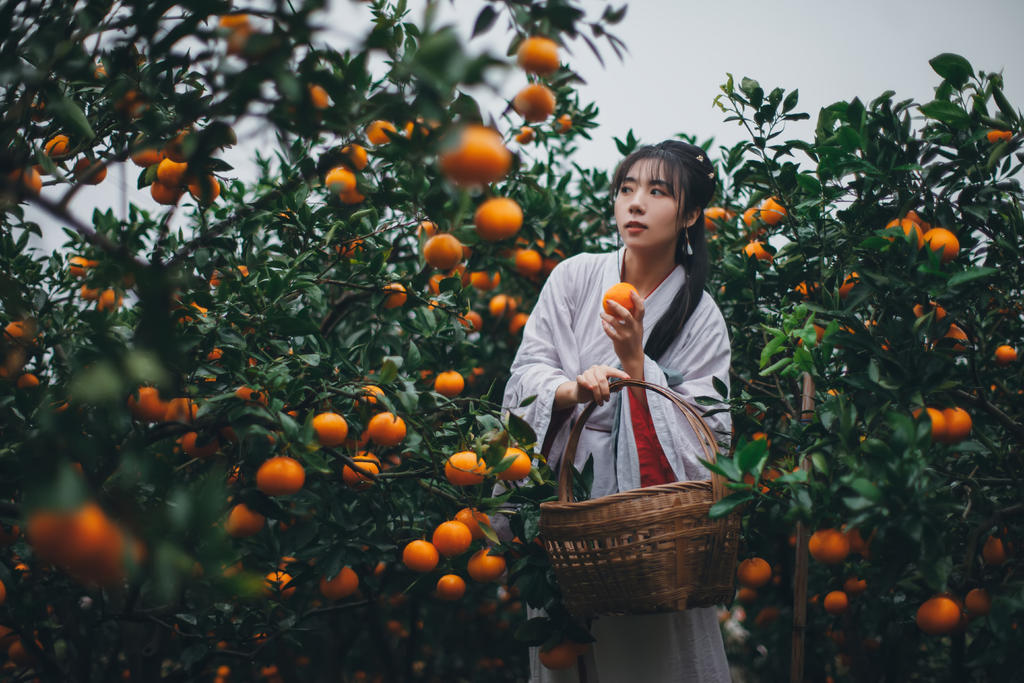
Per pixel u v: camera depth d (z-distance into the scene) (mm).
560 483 1921
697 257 2379
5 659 2496
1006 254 1961
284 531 2234
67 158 1769
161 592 877
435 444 1925
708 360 2289
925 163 2035
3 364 1562
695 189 2322
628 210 2270
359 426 1995
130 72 1528
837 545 1782
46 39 1364
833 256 2285
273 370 1613
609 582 1728
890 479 1498
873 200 2072
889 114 2039
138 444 1102
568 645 2010
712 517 1595
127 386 1361
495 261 2846
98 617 2135
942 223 1979
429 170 1383
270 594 2137
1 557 1943
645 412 2107
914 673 3334
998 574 2018
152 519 967
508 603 3971
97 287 1533
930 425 1558
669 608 1724
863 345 1775
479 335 3424
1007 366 2148
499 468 1761
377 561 2414
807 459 1949
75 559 818
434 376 2832
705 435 1848
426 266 2461
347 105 1177
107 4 1378
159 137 1276
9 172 1211
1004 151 1860
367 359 2188
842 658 3406
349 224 2098
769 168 2498
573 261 2434
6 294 1703
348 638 3650
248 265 2021
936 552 1485
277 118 1199
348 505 2373
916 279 1794
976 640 1906
